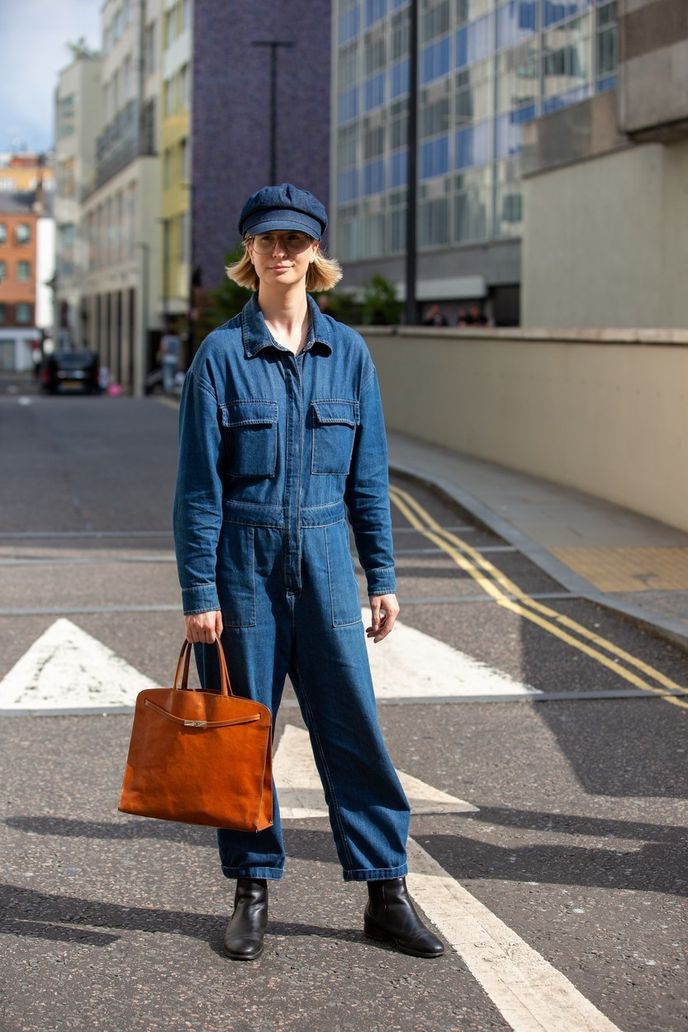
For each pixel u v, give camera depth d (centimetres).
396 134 4262
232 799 348
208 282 5575
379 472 375
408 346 2142
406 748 570
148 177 6334
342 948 374
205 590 354
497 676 695
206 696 351
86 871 434
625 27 1803
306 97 5609
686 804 500
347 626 365
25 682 677
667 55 1700
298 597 362
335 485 366
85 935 383
